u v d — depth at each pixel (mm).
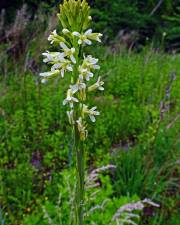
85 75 239
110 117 699
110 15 1737
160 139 586
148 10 2037
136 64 1016
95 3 1687
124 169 526
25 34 838
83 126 242
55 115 675
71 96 239
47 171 555
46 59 242
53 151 590
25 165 528
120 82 889
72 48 238
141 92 852
